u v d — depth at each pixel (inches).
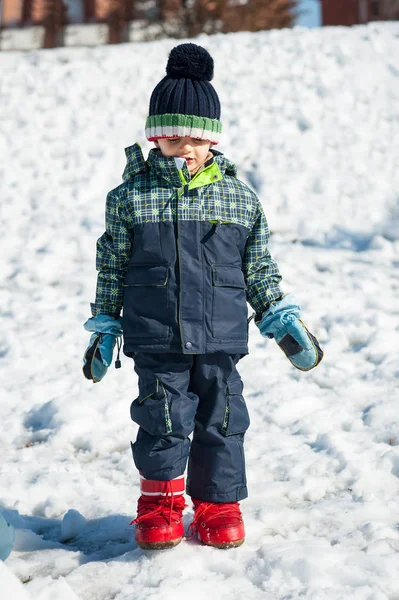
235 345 111.2
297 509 129.2
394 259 315.6
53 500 133.2
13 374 210.1
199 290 109.3
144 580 103.3
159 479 111.2
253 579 103.7
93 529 125.1
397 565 105.4
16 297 280.1
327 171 398.9
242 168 402.6
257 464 149.5
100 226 348.2
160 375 110.7
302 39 557.9
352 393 189.5
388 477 141.6
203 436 114.7
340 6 1386.6
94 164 411.8
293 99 475.5
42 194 386.3
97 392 189.9
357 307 259.3
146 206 111.4
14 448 166.4
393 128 444.1
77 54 583.5
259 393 191.3
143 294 110.3
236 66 519.8
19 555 115.5
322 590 99.3
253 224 117.5
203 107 113.0
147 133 115.3
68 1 1188.5
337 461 147.5
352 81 495.5
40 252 321.1
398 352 216.8
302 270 300.2
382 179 392.2
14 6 1224.2
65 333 241.9
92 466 154.3
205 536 112.7
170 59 115.5
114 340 115.6
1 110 486.0
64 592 94.7
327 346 225.8
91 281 293.0
